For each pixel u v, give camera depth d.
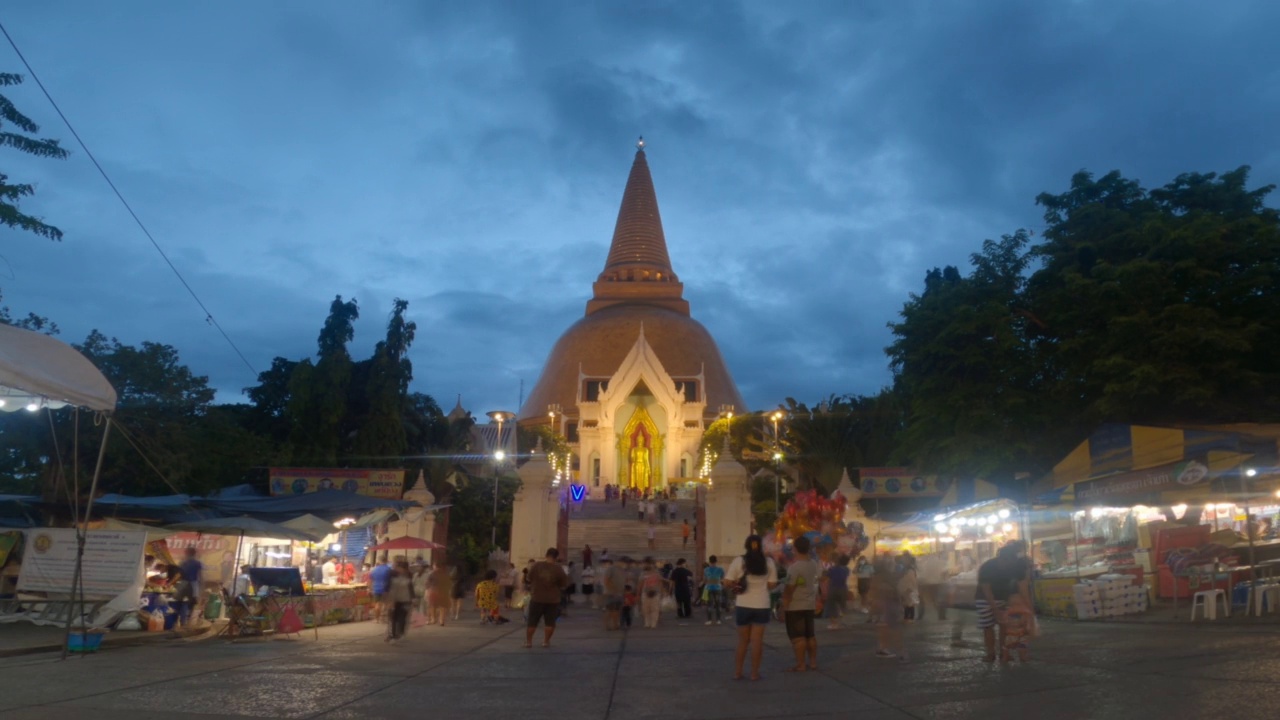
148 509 23.84
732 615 26.17
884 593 13.10
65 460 28.55
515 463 64.56
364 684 11.09
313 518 22.70
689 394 88.88
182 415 32.62
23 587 18.45
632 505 59.56
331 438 39.00
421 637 18.97
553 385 93.31
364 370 41.59
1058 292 25.38
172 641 17.94
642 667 12.98
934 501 37.94
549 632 16.50
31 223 17.09
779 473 45.72
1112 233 26.11
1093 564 21.53
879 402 41.78
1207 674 9.79
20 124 17.27
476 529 41.03
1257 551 19.03
